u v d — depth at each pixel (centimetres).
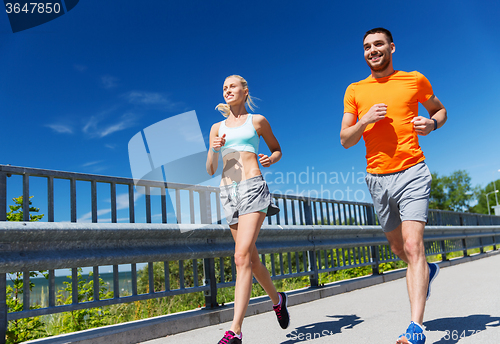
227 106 304
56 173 286
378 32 275
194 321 348
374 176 267
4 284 246
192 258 366
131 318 471
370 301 444
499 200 9650
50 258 260
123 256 306
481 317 308
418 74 268
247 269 254
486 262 890
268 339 288
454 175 7606
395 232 281
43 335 417
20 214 507
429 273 253
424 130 251
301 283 701
